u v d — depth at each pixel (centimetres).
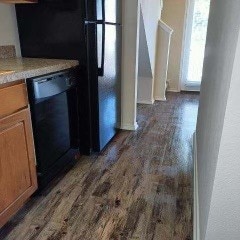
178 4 476
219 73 112
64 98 198
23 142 151
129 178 202
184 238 142
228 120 84
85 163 226
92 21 200
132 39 269
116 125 290
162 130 310
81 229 148
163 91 456
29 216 158
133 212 162
